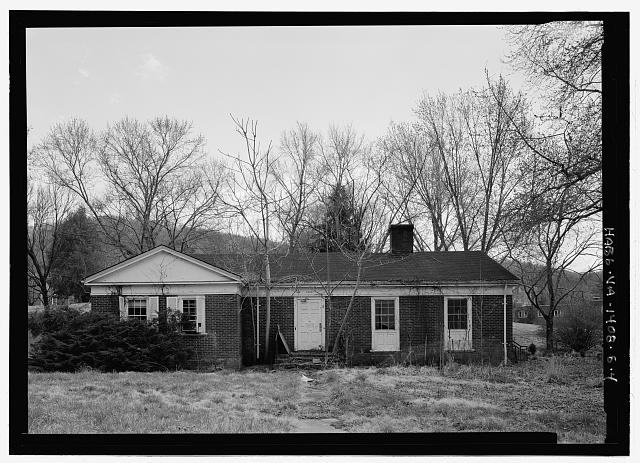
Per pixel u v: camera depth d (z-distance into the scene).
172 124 36.97
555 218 17.12
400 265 26.59
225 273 23.94
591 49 16.45
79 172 36.38
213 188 36.81
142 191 37.38
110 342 22.31
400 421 12.99
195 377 19.78
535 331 38.84
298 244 32.66
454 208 35.44
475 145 33.34
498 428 12.17
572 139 17.02
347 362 23.92
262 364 25.20
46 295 34.75
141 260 24.22
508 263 34.16
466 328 25.12
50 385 17.48
